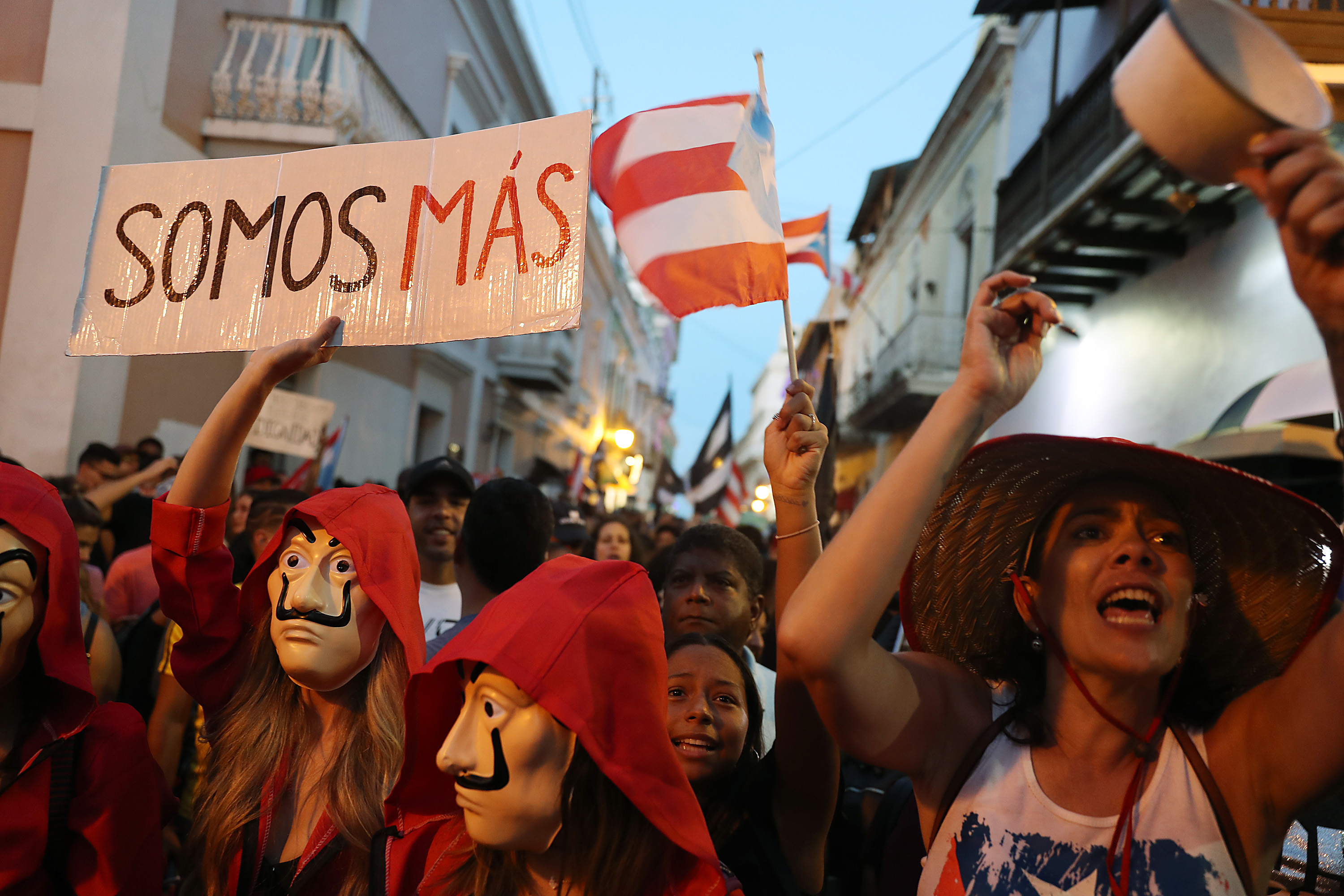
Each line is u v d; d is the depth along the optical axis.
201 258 2.23
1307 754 1.22
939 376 15.85
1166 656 1.31
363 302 2.11
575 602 1.43
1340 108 4.81
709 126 2.17
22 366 7.27
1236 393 7.38
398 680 1.92
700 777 1.95
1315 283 0.97
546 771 1.37
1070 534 1.40
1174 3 0.97
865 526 1.28
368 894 1.70
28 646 1.84
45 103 7.45
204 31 8.77
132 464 5.79
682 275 2.09
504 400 20.09
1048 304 1.34
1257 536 1.42
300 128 8.94
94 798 1.86
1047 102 11.52
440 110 14.62
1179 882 1.23
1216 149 0.98
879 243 22.56
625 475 28.75
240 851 1.83
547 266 2.00
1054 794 1.33
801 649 1.26
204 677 2.05
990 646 1.53
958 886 1.31
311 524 1.88
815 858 1.85
